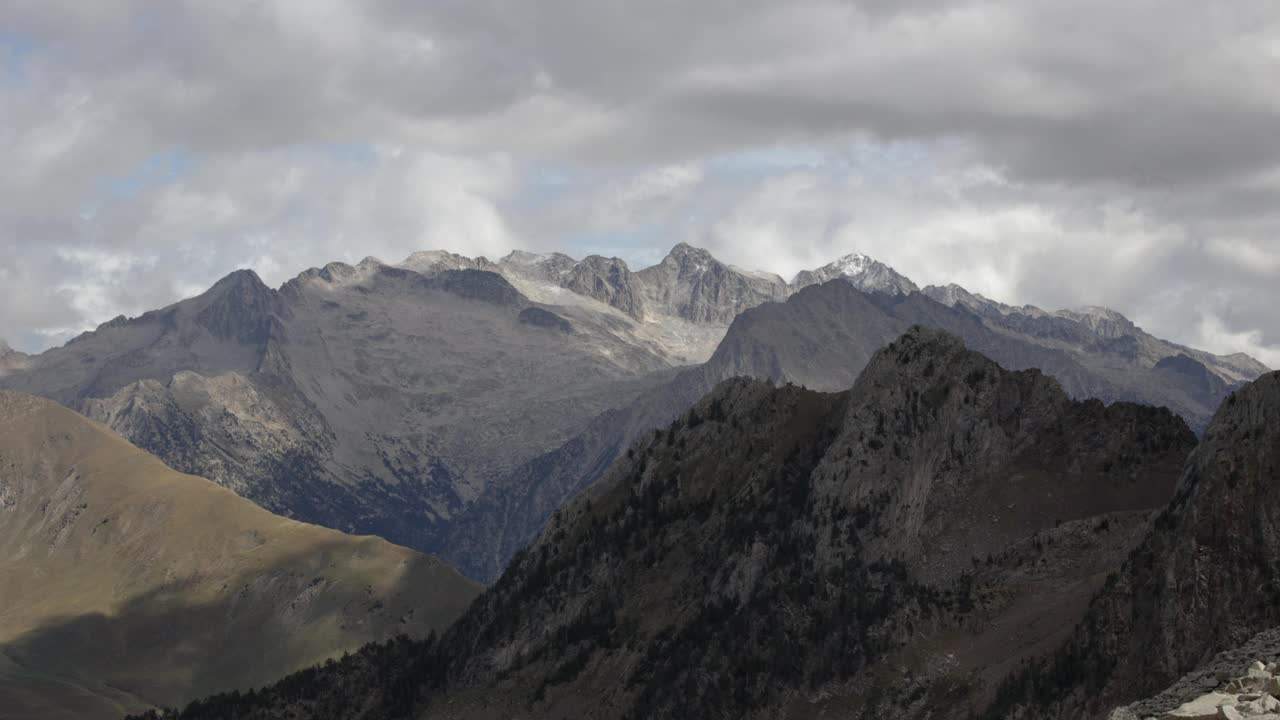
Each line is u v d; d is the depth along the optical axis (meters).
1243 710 89.81
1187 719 91.12
